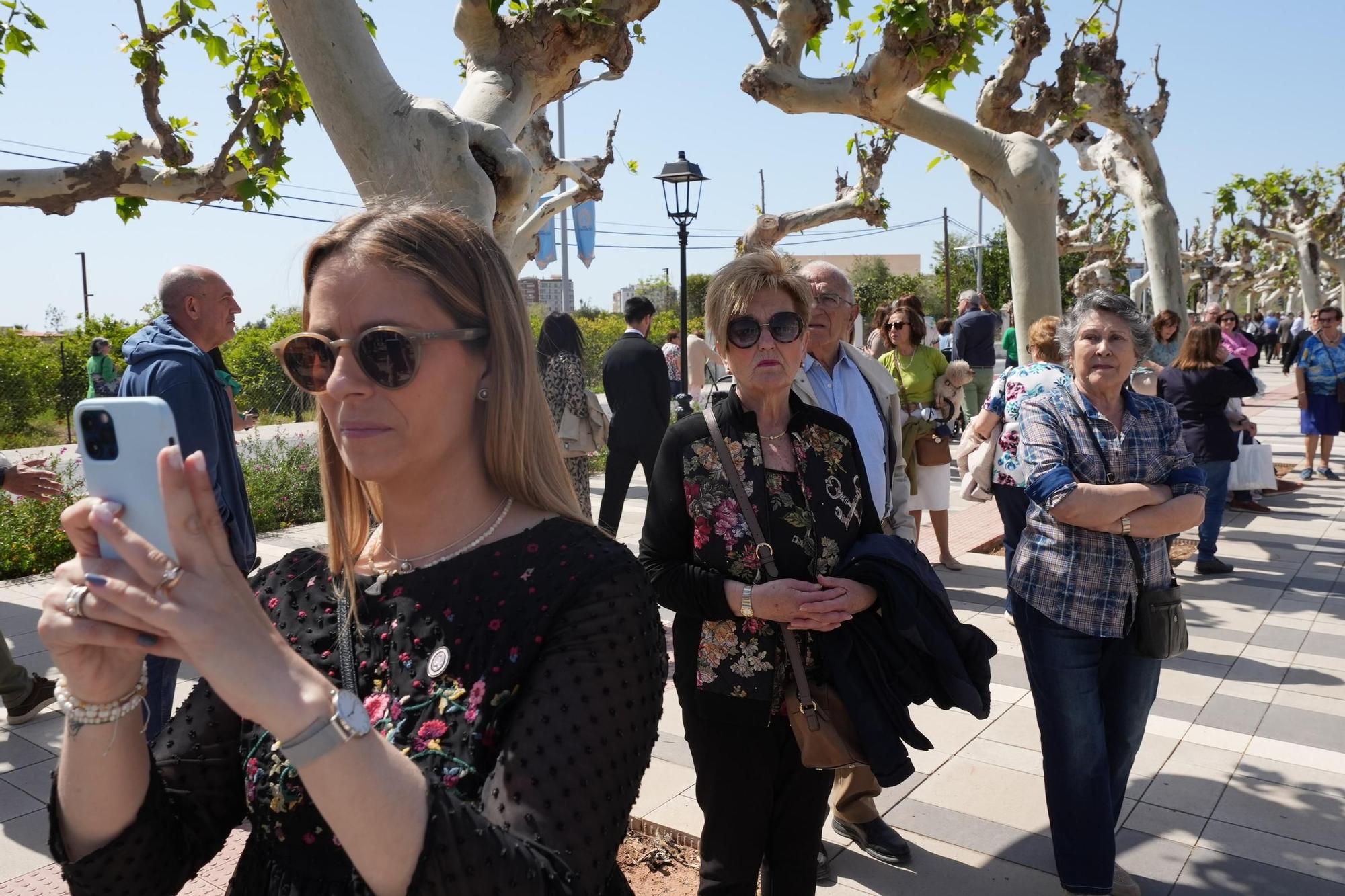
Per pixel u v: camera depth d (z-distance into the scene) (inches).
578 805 39.1
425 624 46.3
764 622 93.0
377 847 33.8
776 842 97.0
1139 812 141.2
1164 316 339.0
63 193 240.1
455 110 130.4
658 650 45.9
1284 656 209.0
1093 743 111.7
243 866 47.8
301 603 51.5
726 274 98.0
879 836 128.5
